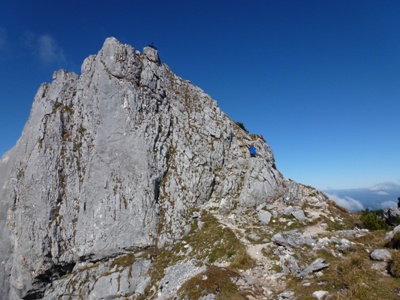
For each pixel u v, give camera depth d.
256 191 41.25
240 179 43.53
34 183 37.44
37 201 36.59
